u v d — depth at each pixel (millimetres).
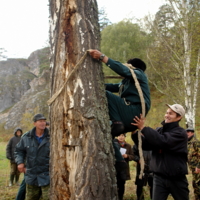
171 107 3479
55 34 2711
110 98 2805
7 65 63969
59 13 2699
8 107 54625
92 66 2619
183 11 14945
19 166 4238
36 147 4156
